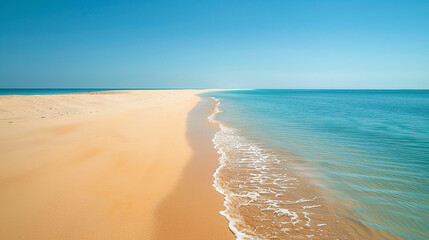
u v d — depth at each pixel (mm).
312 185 6719
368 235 4543
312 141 12016
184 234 4293
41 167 6715
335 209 5441
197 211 5125
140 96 40469
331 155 9570
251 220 4906
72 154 7945
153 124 14891
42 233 4031
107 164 7391
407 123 18359
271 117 21375
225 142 11664
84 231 4145
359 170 7891
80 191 5555
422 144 11383
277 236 4410
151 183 6395
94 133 10977
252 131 14547
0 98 17891
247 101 48344
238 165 8312
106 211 4820
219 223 4727
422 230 4762
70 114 16094
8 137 9469
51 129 11070
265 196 6000
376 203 5727
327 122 18453
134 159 8102
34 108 17016
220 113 24438
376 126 16812
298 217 5070
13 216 4445
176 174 7156
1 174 6098
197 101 44000
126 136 11094
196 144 10945
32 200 5020
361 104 43375
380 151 10156
